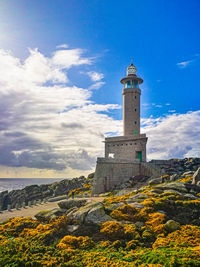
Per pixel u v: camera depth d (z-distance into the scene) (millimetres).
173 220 19109
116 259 13156
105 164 48281
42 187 68062
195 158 55625
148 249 14648
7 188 173125
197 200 22656
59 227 19234
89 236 17781
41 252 14711
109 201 27734
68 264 13086
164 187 30109
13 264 12891
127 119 66750
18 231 19734
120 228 18031
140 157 57562
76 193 52938
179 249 13523
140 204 23188
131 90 67250
